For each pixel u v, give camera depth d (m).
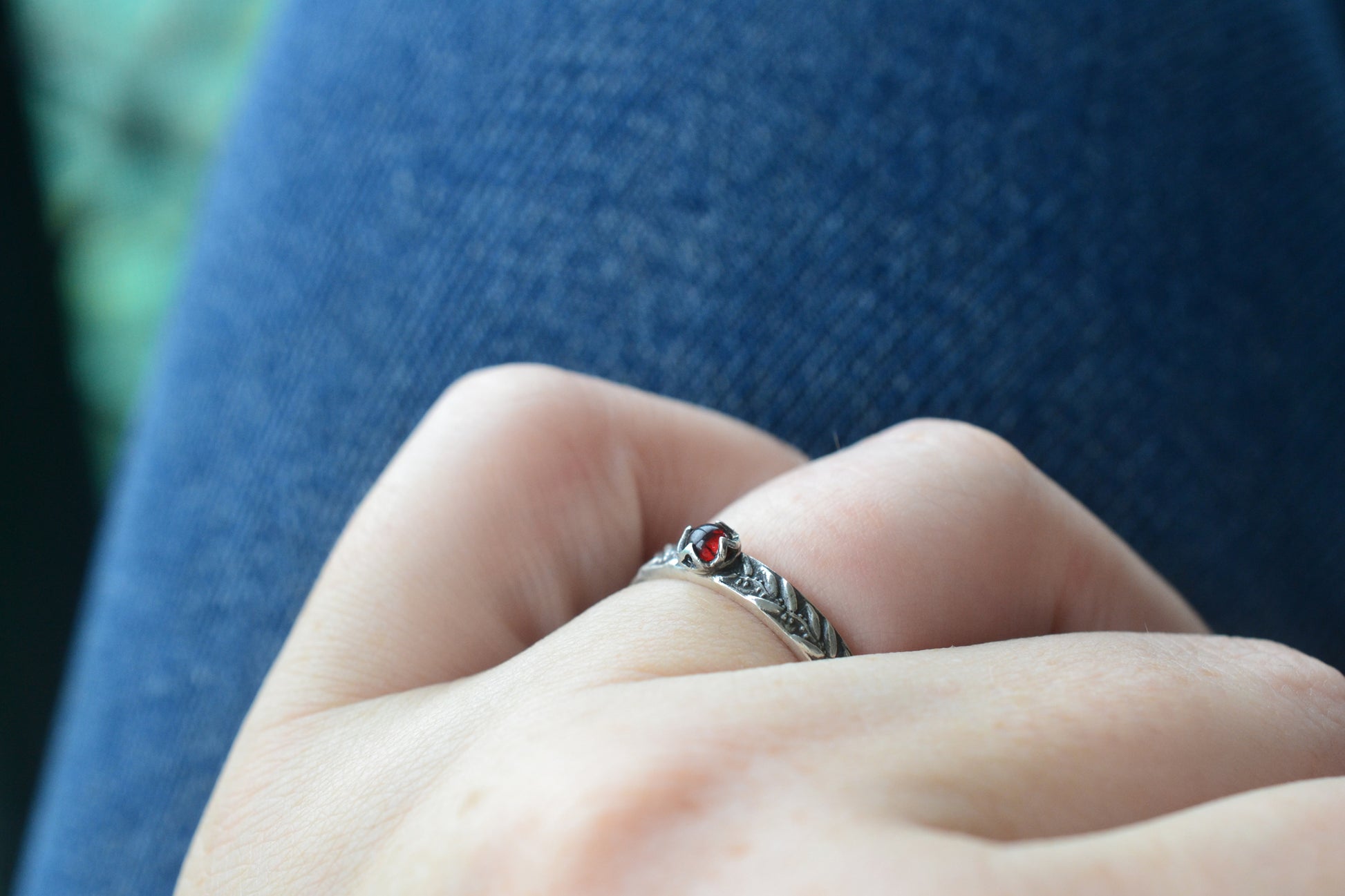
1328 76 0.29
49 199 0.53
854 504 0.20
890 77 0.26
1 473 0.53
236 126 0.31
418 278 0.26
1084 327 0.25
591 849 0.17
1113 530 0.25
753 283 0.25
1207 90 0.26
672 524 0.23
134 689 0.26
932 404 0.25
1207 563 0.25
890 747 0.17
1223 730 0.18
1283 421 0.26
